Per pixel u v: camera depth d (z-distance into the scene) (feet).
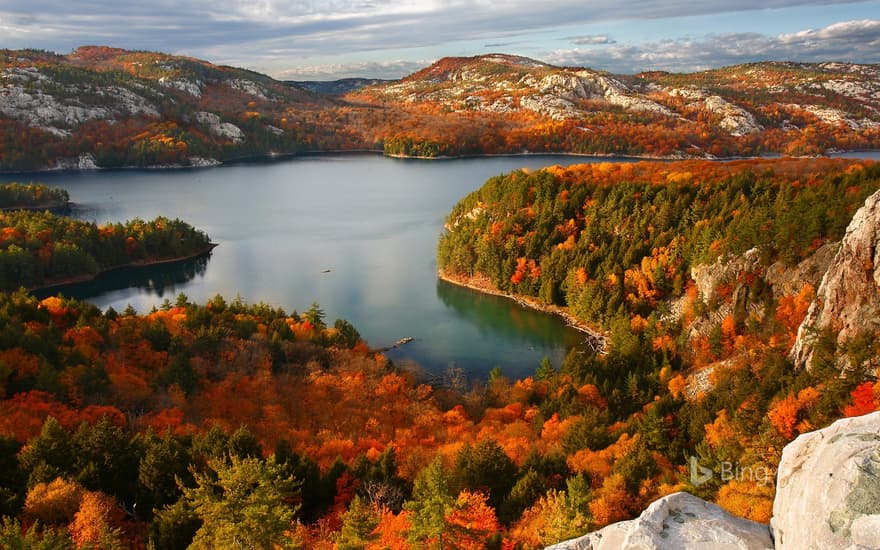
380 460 206.18
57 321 358.02
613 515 165.27
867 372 233.35
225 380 306.14
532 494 182.80
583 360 357.00
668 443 234.17
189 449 200.64
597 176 651.25
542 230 569.64
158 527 161.68
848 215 343.05
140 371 306.76
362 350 394.32
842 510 44.83
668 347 382.83
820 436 53.16
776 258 368.68
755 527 54.29
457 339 458.09
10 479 180.96
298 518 167.12
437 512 131.34
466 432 279.69
